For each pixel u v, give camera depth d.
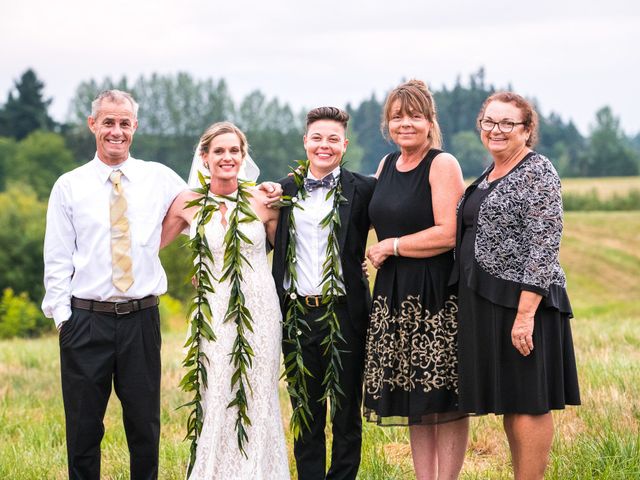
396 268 5.18
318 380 5.36
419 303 5.11
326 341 5.24
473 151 130.88
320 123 5.33
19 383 10.73
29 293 44.97
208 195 5.37
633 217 56.78
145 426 5.28
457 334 5.01
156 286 5.31
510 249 4.78
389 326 5.16
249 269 5.30
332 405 5.35
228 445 5.27
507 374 4.77
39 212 48.38
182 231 5.60
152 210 5.35
